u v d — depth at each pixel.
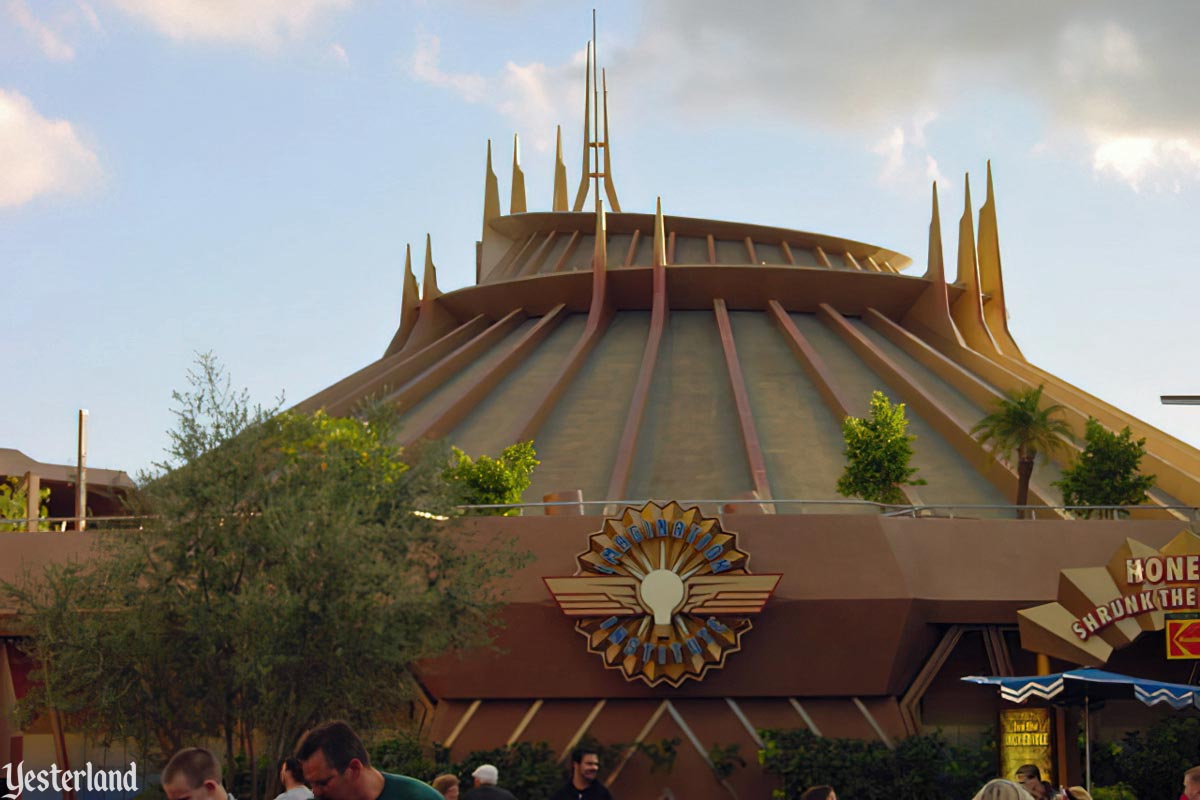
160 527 24.36
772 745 31.14
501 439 51.62
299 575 23.16
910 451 41.88
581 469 48.66
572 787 14.91
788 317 62.09
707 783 31.52
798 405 54.00
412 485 26.06
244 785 27.84
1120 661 32.50
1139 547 30.36
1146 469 46.22
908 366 59.75
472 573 25.84
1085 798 17.48
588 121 84.44
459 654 26.73
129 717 24.27
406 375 61.19
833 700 32.59
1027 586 31.86
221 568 23.86
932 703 33.53
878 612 31.38
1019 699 25.05
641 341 61.41
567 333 63.47
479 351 62.62
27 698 26.28
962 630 33.31
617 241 73.19
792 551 31.69
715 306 63.25
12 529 47.16
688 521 31.36
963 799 30.78
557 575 31.58
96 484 65.06
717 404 53.94
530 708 32.47
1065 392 57.16
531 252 74.31
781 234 73.25
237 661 22.97
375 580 23.56
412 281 70.50
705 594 31.14
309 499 23.98
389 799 8.23
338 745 8.12
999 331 66.75
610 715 32.25
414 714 33.22
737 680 31.92
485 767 15.04
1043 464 43.47
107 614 24.75
